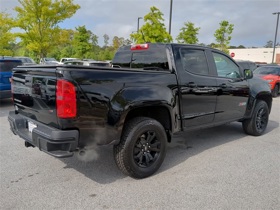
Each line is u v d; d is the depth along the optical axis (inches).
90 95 118.3
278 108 386.6
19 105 148.2
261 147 199.3
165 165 162.4
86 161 166.6
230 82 194.9
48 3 721.0
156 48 168.6
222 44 1130.7
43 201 120.0
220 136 229.1
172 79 154.3
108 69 125.8
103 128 124.2
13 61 334.3
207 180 142.3
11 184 135.4
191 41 1051.3
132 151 135.9
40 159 168.7
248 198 124.1
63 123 114.1
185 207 116.5
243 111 212.4
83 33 1453.0
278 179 144.2
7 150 184.1
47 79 119.2
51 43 793.6
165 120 157.0
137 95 133.6
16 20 747.4
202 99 173.5
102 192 128.8
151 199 122.8
